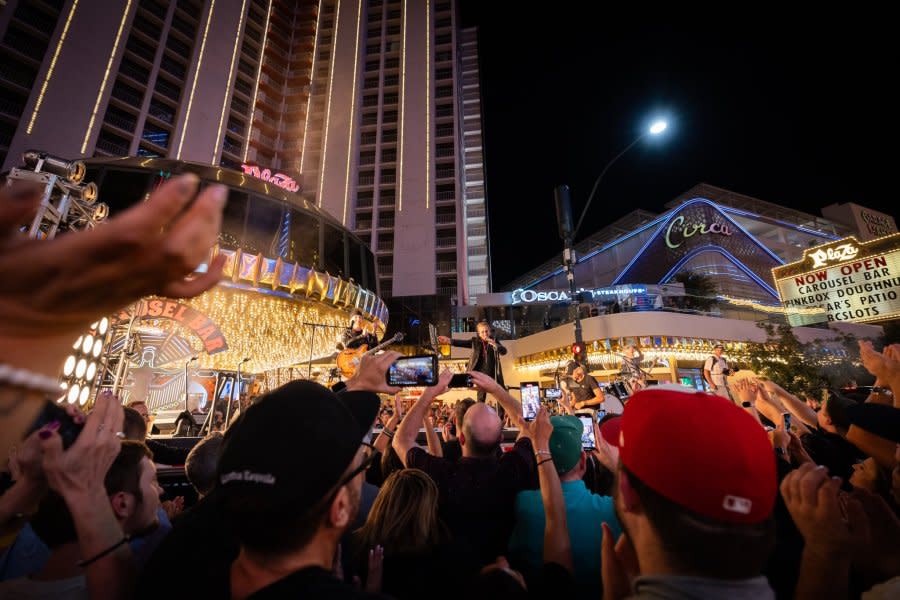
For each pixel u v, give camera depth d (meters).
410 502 1.95
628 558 1.23
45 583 1.34
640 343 24.42
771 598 0.88
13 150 32.28
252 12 53.09
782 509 2.35
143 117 40.38
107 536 1.15
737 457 0.90
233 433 0.97
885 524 1.37
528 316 36.16
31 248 0.41
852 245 21.66
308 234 15.95
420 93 52.00
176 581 1.11
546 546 1.76
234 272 12.07
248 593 0.87
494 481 2.35
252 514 0.85
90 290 0.43
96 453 1.20
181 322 8.52
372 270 18.80
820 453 2.75
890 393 2.50
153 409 9.85
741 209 45.03
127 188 13.07
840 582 1.06
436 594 1.83
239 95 48.56
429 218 46.41
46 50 35.47
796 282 23.45
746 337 26.56
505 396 2.54
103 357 7.03
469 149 60.81
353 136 50.81
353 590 0.85
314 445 0.91
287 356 20.52
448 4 57.28
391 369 2.67
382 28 56.81
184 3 46.16
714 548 0.88
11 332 0.42
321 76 55.47
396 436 2.60
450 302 36.38
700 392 1.06
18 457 1.19
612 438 2.41
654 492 0.96
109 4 39.66
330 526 0.92
